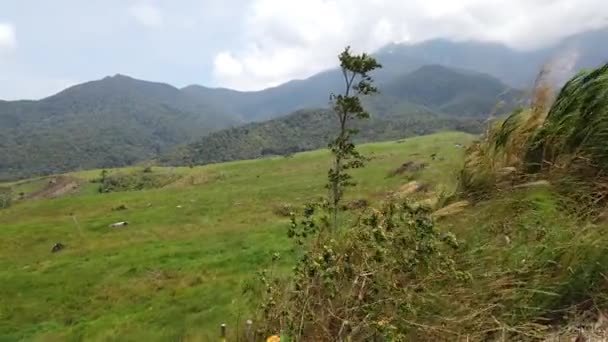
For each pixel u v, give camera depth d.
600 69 5.38
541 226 4.21
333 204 6.58
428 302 3.95
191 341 9.55
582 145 4.94
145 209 54.19
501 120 6.95
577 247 3.70
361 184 40.62
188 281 19.53
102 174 137.88
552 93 6.28
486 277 3.96
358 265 4.38
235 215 43.25
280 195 54.12
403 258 4.20
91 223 44.94
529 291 3.63
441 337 3.68
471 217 5.06
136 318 15.04
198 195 63.66
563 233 3.96
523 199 4.82
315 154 112.69
